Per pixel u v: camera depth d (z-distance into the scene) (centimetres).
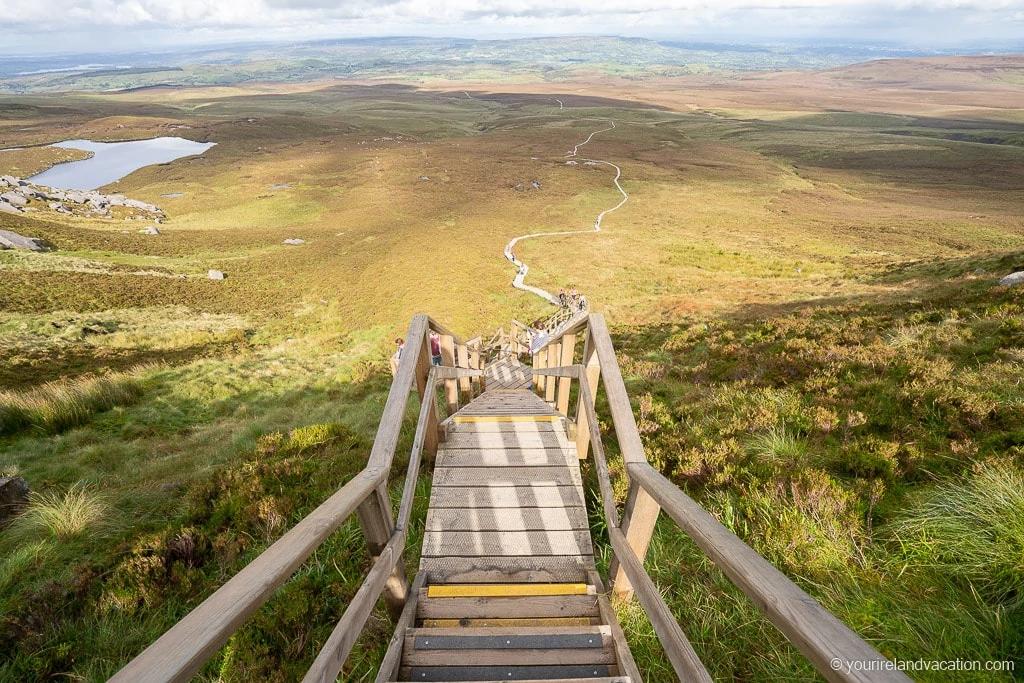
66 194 7344
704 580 251
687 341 1034
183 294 3062
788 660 200
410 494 242
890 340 654
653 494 168
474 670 193
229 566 342
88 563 350
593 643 204
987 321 643
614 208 6519
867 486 302
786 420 426
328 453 543
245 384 1242
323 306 2991
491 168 9325
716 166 9881
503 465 374
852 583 229
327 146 13425
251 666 233
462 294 3045
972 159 10819
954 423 363
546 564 274
